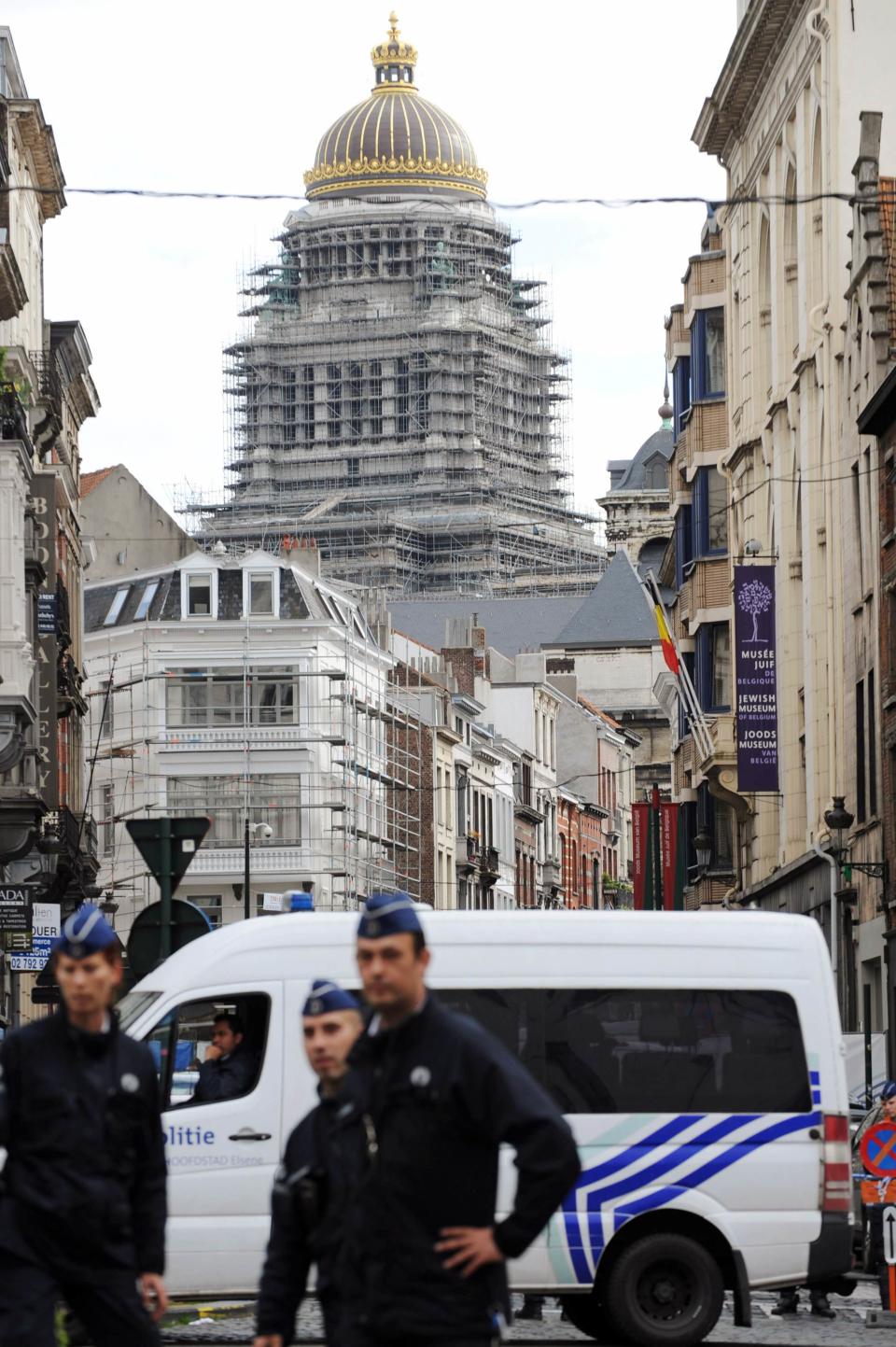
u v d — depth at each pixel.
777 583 77.69
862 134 64.00
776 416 77.88
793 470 76.25
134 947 28.55
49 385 81.06
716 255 88.94
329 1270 11.37
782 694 77.31
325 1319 11.41
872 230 63.00
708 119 86.81
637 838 102.00
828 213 69.38
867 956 63.47
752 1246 24.06
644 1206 23.94
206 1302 26.55
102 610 121.25
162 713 118.19
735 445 85.12
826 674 71.81
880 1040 61.41
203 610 119.38
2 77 77.50
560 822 172.00
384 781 128.12
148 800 116.88
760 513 81.81
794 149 75.56
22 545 55.69
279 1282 11.69
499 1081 10.92
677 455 96.62
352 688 123.50
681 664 86.62
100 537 127.62
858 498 65.81
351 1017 11.70
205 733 117.19
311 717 117.75
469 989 24.05
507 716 165.88
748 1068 24.31
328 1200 11.49
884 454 61.03
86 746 118.56
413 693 138.25
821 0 69.56
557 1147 10.85
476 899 144.50
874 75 68.19
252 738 116.94
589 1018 24.16
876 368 61.84
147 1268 13.05
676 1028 24.25
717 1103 24.19
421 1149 10.91
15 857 60.28
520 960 24.16
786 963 24.55
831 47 68.62
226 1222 23.75
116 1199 12.88
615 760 192.00
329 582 144.62
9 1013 65.50
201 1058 24.47
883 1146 28.56
